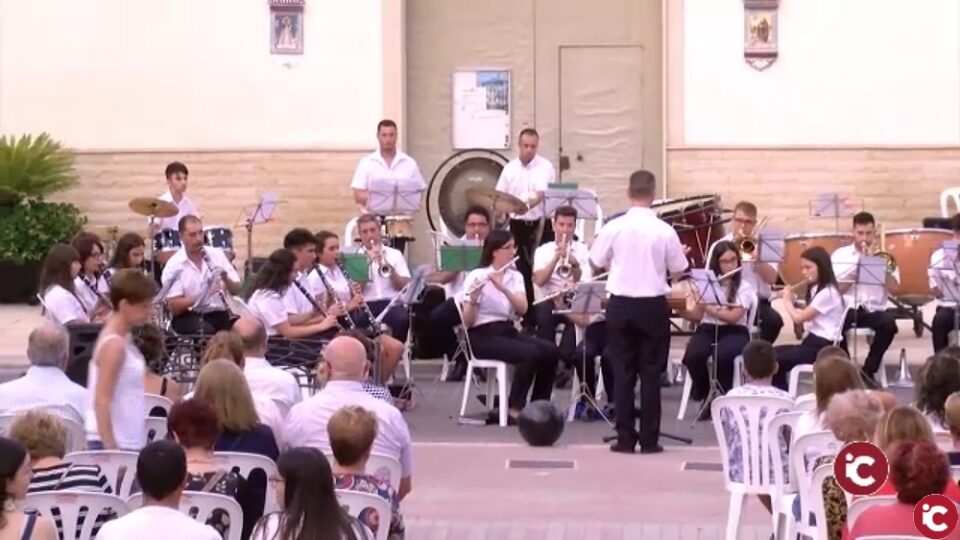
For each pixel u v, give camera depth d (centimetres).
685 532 1298
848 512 905
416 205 2062
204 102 2497
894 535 818
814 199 2472
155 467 824
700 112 2489
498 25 2588
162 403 1285
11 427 962
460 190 2581
